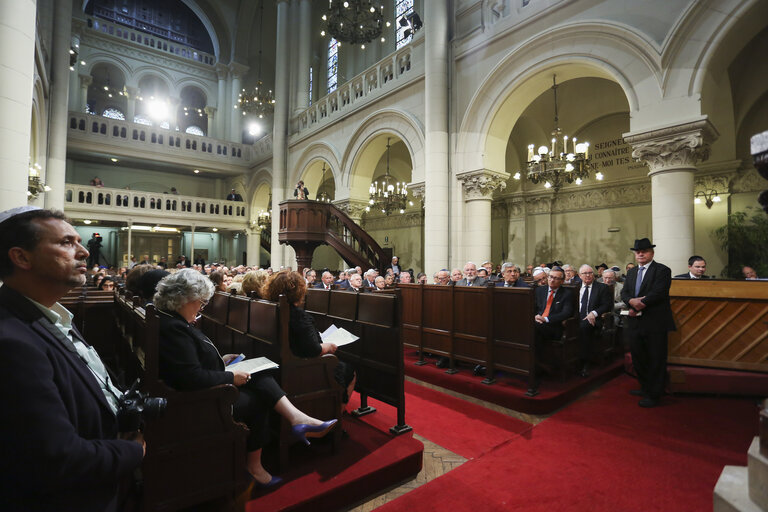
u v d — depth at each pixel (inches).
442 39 403.2
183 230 898.1
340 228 493.4
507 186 583.8
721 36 240.2
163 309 92.9
